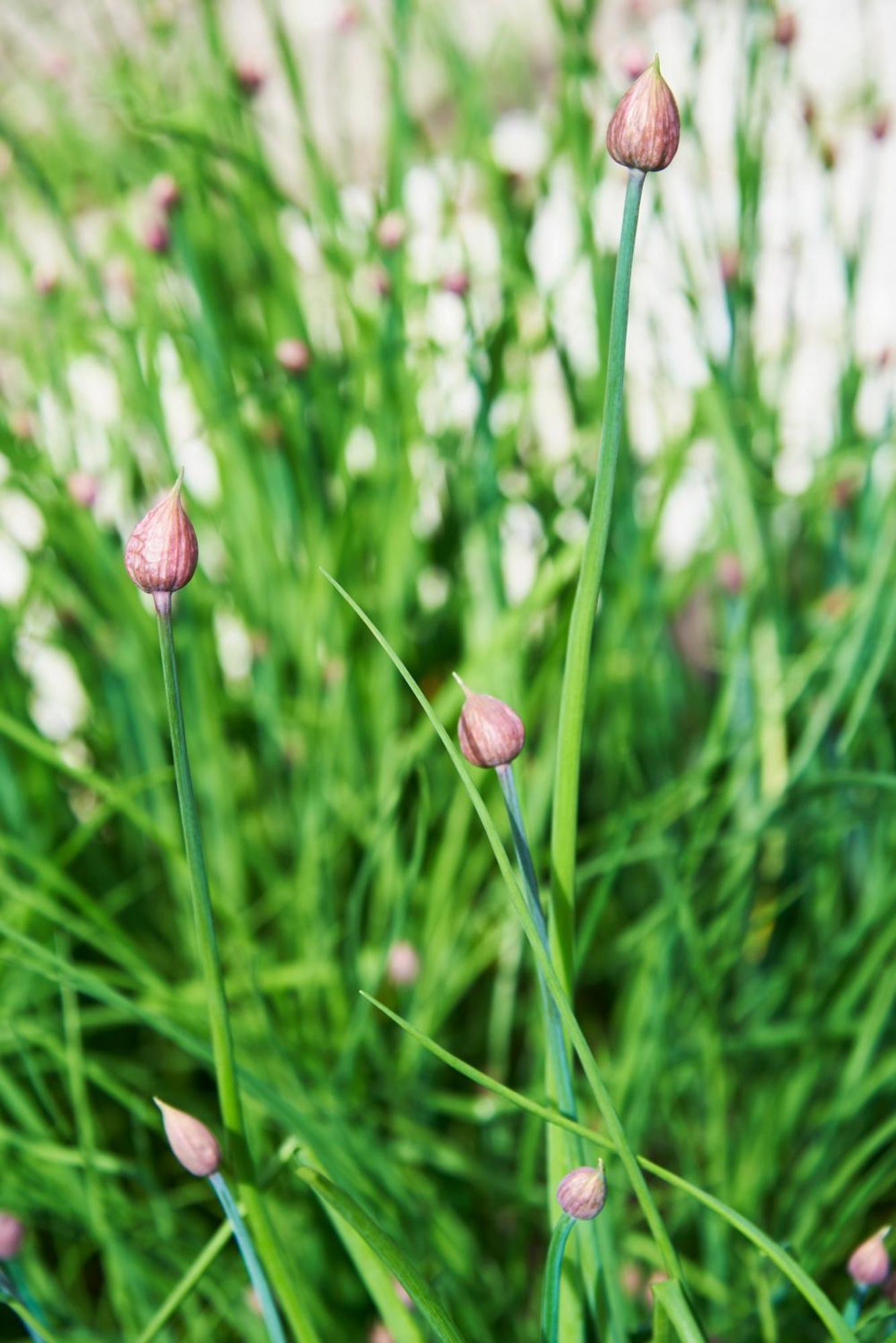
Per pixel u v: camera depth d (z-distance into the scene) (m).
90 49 1.12
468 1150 0.82
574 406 0.88
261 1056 0.72
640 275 0.89
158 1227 0.66
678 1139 0.69
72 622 0.92
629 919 0.93
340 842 0.84
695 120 0.81
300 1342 0.49
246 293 1.01
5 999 0.75
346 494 0.82
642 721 0.90
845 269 0.84
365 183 1.29
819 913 0.79
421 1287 0.46
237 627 1.00
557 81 0.94
